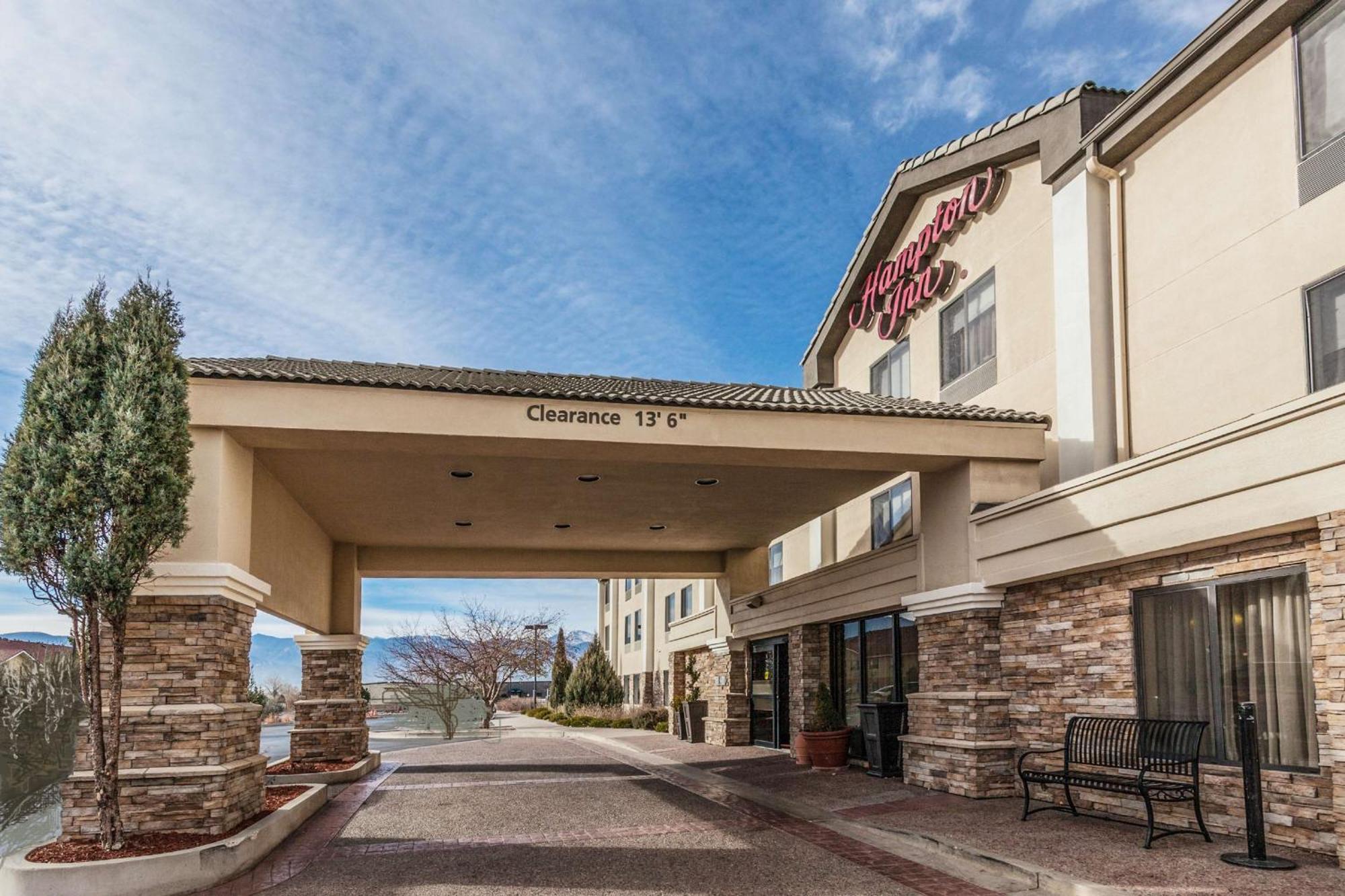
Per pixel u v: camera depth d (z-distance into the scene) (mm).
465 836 11273
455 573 22828
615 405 12375
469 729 37562
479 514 18516
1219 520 9289
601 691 44500
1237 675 9492
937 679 13727
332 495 16516
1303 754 8781
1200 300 12227
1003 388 15695
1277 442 8664
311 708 19859
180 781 10008
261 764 11344
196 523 10992
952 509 13844
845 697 18500
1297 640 8898
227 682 10805
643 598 47188
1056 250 14414
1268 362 11211
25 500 9016
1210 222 12125
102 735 9273
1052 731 11906
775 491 16938
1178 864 8281
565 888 8602
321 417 11492
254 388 11391
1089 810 11094
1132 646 10711
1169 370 12648
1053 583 12008
